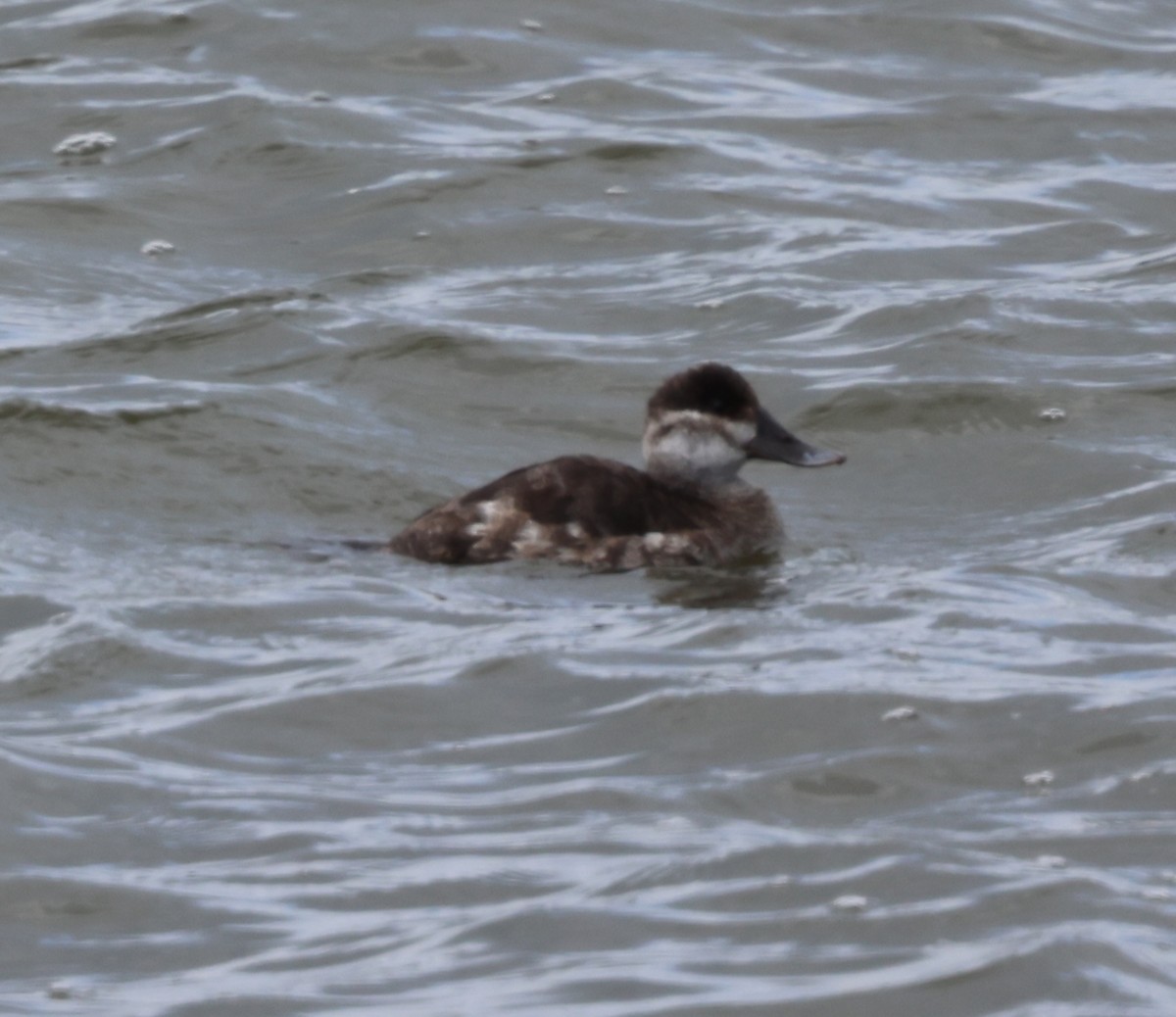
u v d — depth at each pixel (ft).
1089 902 26.89
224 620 38.11
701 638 37.11
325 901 27.37
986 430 50.83
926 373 53.42
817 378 53.47
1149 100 73.05
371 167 66.18
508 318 57.16
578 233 62.90
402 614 38.73
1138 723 32.68
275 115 68.80
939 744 32.07
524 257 61.57
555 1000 24.66
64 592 39.45
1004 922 26.40
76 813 30.01
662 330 56.85
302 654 36.50
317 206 64.18
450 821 29.76
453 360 54.39
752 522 44.91
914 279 60.08
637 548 42.73
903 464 49.62
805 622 38.19
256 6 76.38
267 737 32.86
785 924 26.43
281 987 25.20
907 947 25.82
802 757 31.73
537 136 68.69
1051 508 46.55
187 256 61.16
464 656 35.88
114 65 72.74
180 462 47.37
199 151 67.05
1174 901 27.02
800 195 65.62
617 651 36.32
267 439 48.70
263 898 27.48
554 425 51.67
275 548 43.21
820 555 44.06
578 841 29.01
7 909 27.32
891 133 70.49
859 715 33.09
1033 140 70.23
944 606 38.96
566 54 74.90
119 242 61.67
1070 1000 24.54
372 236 62.34
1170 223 64.34
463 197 64.64
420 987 25.11
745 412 45.91
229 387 51.57
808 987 24.90
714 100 72.18
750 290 58.95
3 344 54.44
